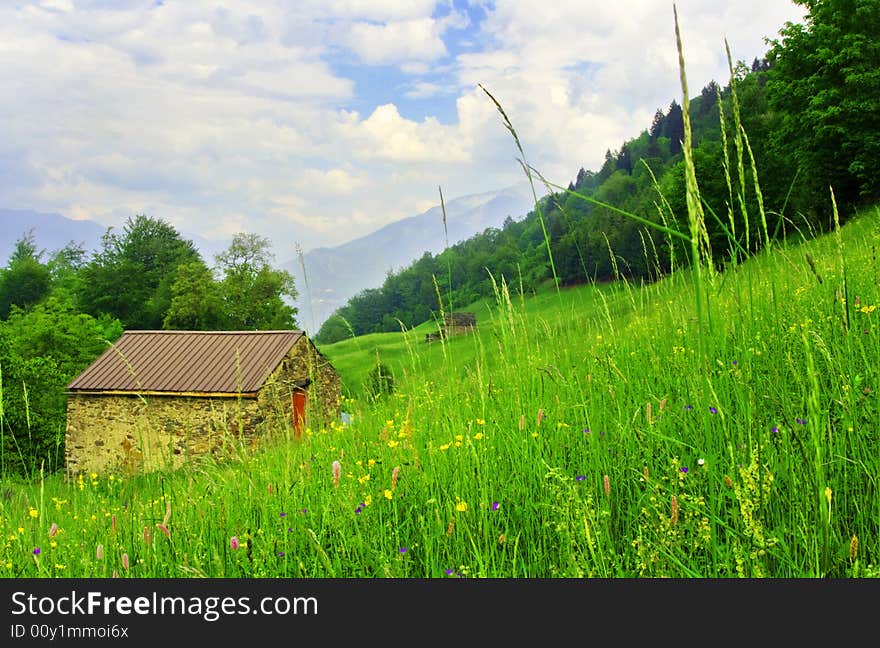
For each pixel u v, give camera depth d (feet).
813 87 107.65
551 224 295.89
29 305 276.82
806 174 109.40
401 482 14.70
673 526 9.45
